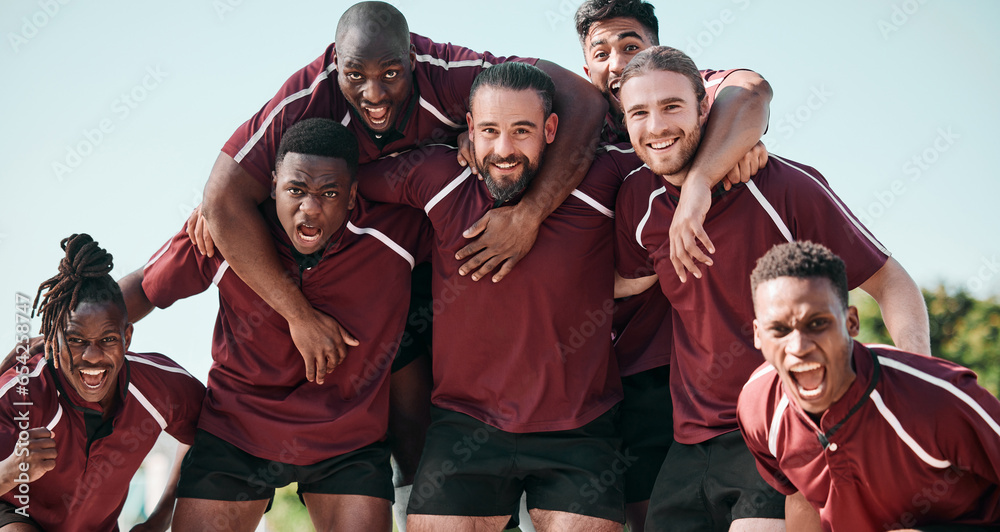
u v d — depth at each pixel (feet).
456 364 12.55
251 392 13.08
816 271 8.79
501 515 12.58
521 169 11.88
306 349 12.55
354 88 12.24
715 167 11.17
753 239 11.31
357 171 12.78
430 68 13.01
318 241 12.21
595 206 12.46
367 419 12.86
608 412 12.73
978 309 43.47
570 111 12.54
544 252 12.20
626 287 13.19
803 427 9.55
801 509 10.36
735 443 11.23
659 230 11.90
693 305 11.63
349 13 12.25
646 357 13.53
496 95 11.65
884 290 11.42
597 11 13.66
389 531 12.90
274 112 12.67
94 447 12.37
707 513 11.62
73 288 11.93
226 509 12.78
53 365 12.21
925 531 9.17
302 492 13.28
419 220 13.26
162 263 13.44
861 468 9.30
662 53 11.30
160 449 31.32
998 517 9.25
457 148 13.07
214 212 12.35
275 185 12.48
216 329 13.57
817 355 8.76
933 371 9.07
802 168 11.72
